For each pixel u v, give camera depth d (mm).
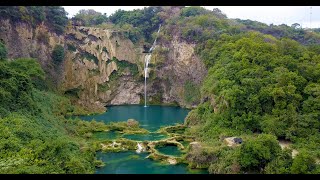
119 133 75375
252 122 63594
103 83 111625
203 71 102562
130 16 133875
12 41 89688
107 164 55906
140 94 117625
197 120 77312
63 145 49844
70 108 92500
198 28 112062
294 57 77125
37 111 65438
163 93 116625
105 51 113250
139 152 62469
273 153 49406
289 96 63531
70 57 106125
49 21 104000
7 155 44312
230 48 87438
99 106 104125
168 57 116625
